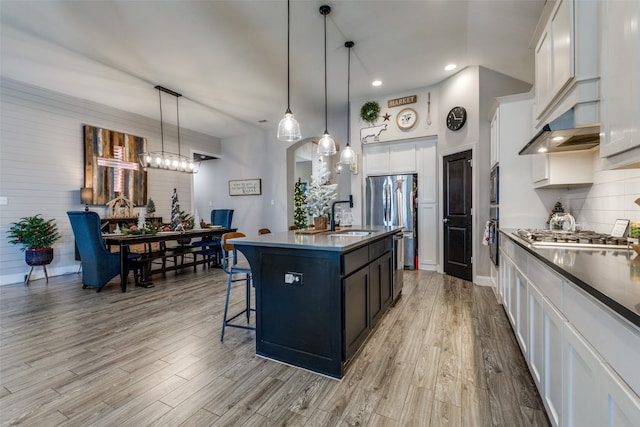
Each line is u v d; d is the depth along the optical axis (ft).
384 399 5.54
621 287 2.94
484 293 11.94
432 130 15.52
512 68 12.30
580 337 3.43
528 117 10.14
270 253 6.93
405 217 16.53
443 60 12.73
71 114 16.22
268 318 7.07
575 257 4.70
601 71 4.40
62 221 15.90
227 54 11.96
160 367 6.73
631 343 2.41
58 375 6.40
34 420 5.04
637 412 2.27
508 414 5.05
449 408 5.25
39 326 9.04
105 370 6.60
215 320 9.55
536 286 5.44
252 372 6.52
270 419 5.05
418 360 6.91
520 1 8.37
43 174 15.21
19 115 14.40
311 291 6.48
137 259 13.60
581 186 8.53
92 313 10.14
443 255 15.39
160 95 16.24
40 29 10.12
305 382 6.13
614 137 3.95
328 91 16.12
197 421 5.01
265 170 24.14
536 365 5.37
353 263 6.86
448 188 14.85
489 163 12.89
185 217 17.33
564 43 5.13
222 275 15.94
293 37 10.88
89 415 5.16
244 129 23.43
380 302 9.04
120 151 18.28
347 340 6.50
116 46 11.26
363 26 10.27
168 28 10.16
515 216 10.34
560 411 4.06
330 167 32.53
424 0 8.93
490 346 7.51
